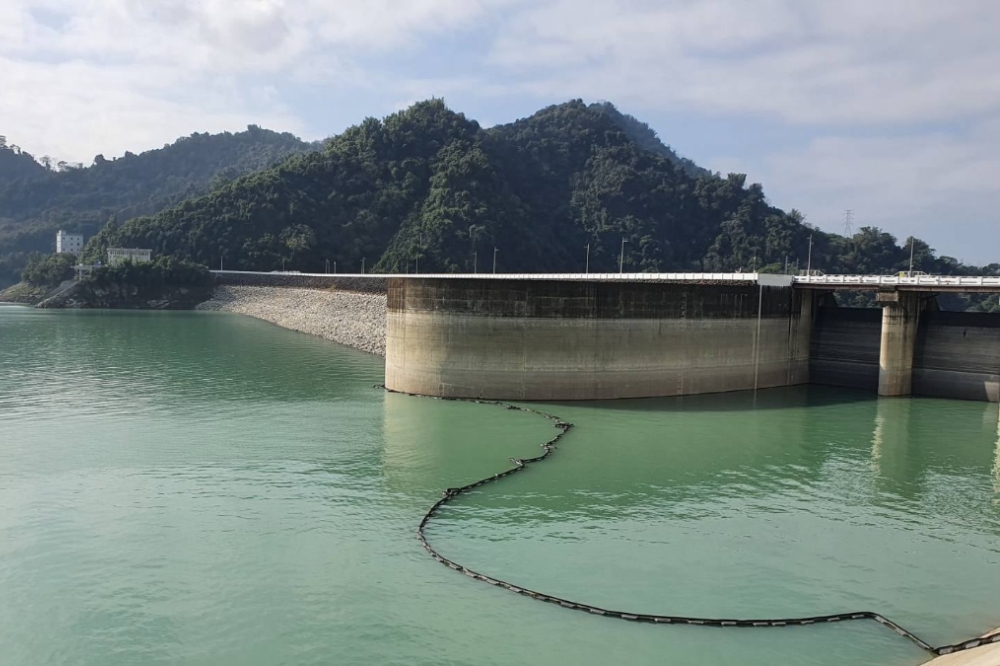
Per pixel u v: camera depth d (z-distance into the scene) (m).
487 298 52.53
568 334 52.78
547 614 22.14
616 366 54.22
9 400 52.47
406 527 28.70
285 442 41.03
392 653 19.89
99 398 53.47
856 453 40.94
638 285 54.06
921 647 20.77
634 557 26.36
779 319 62.25
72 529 28.09
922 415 50.97
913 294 58.28
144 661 19.52
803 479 36.09
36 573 24.41
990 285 52.25
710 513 31.03
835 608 22.97
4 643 20.33
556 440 42.25
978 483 35.88
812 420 49.06
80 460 37.16
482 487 33.69
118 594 23.05
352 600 22.77
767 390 61.16
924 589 24.42
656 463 38.19
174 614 21.86
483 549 26.80
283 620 21.56
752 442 42.97
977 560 26.86
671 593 23.67
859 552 27.33
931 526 30.12
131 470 35.56
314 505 30.97
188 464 36.66
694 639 20.97
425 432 43.66
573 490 33.56
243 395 55.06
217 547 26.56
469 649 20.17
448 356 53.69
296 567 25.00
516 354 52.72
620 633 21.19
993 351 55.69
